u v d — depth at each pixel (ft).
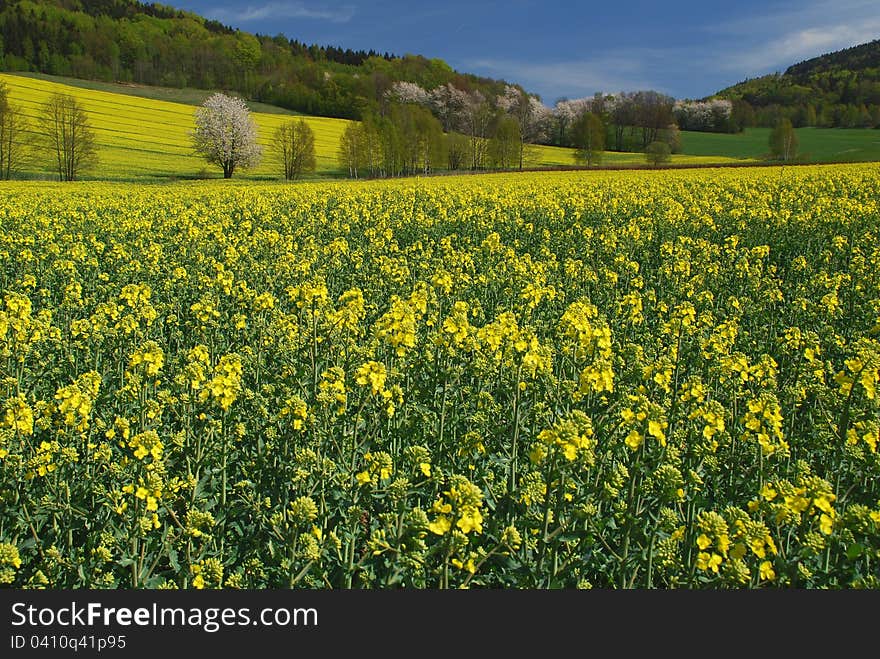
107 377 27.96
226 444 20.56
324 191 116.37
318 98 422.41
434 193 104.27
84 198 102.47
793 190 93.25
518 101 397.19
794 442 22.18
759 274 46.01
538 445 16.06
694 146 370.53
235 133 235.81
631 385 25.07
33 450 18.80
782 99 492.54
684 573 16.03
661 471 16.48
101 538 17.34
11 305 26.35
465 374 27.37
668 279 47.67
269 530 18.31
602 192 100.83
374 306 39.40
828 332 35.19
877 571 16.71
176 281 44.47
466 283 43.62
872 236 60.75
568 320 24.72
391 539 16.39
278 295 45.47
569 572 16.58
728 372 24.79
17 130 210.18
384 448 22.26
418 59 586.45
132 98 356.79
